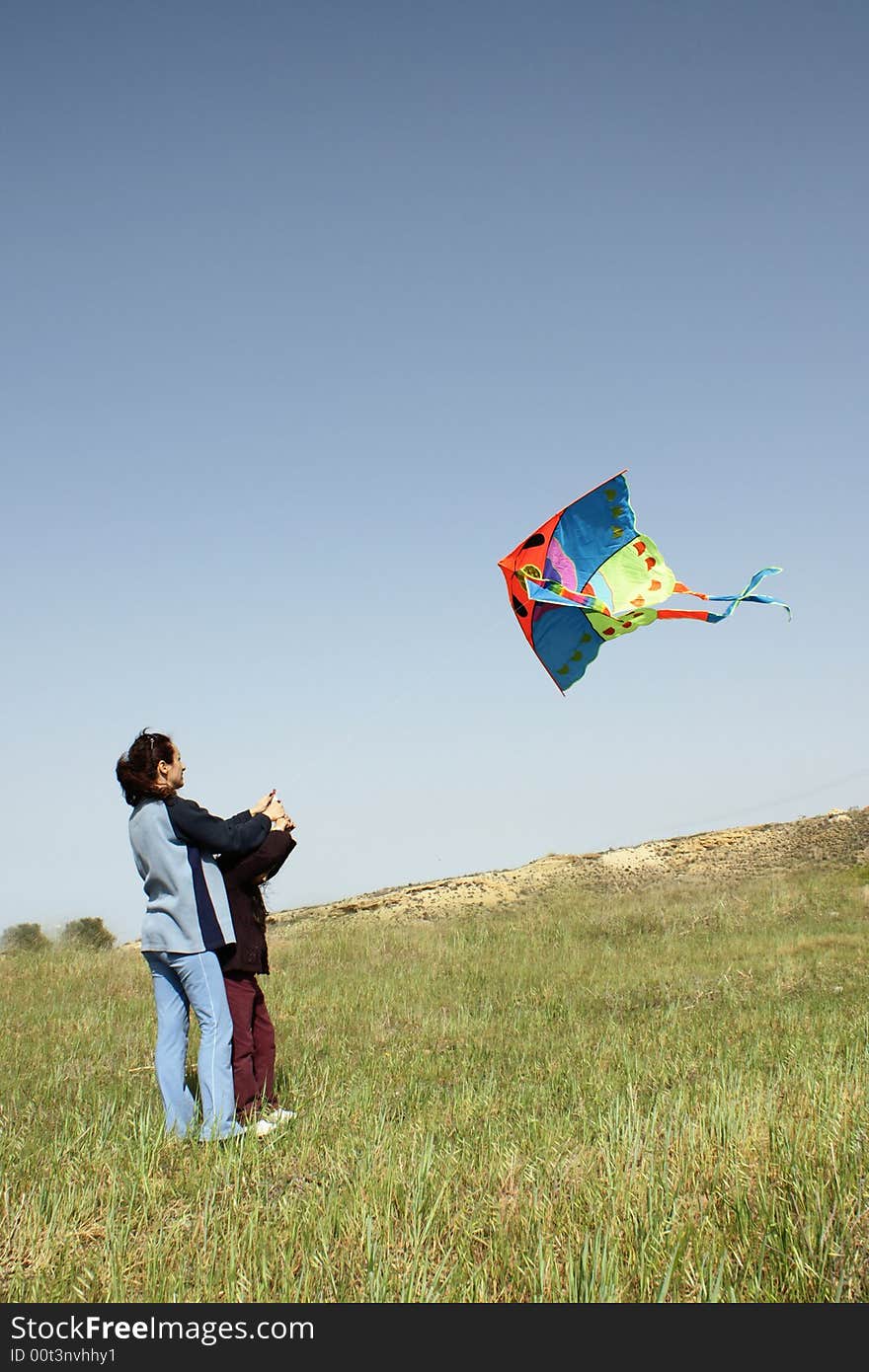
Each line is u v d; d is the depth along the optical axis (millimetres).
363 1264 4160
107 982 14945
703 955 15648
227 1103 6191
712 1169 5004
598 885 25844
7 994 14070
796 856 26156
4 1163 5629
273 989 13586
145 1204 4918
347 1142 5879
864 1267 4004
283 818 6844
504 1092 7430
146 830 6328
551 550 6379
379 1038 10125
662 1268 4102
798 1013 10484
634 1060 8422
